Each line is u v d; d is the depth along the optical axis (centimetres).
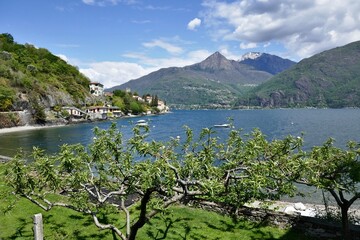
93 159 1422
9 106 12050
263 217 1858
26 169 1405
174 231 1720
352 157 1569
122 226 1758
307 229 1739
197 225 1812
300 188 3534
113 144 1365
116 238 1609
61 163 1267
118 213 1952
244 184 1299
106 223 1798
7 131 10994
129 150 1358
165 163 1241
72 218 1827
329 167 1572
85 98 18762
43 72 17650
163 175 1244
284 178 1405
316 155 1641
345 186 1561
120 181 1442
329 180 1541
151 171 1165
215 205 2008
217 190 1232
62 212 1891
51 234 1612
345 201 1599
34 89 14125
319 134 10412
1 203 1934
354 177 1490
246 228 1800
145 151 1308
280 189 1405
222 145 1572
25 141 8481
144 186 1180
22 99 12662
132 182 1309
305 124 14638
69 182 1420
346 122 15300
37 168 1351
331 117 19662
